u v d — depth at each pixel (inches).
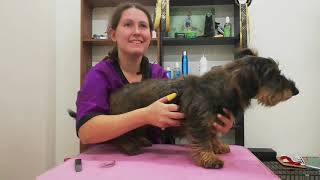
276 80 47.5
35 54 109.3
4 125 99.9
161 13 94.0
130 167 43.5
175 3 106.7
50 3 114.7
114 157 50.0
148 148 57.2
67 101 117.6
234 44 108.2
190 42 106.3
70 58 117.3
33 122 109.0
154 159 48.4
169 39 101.2
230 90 45.8
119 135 51.8
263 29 109.3
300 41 108.2
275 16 108.9
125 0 109.8
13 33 102.0
